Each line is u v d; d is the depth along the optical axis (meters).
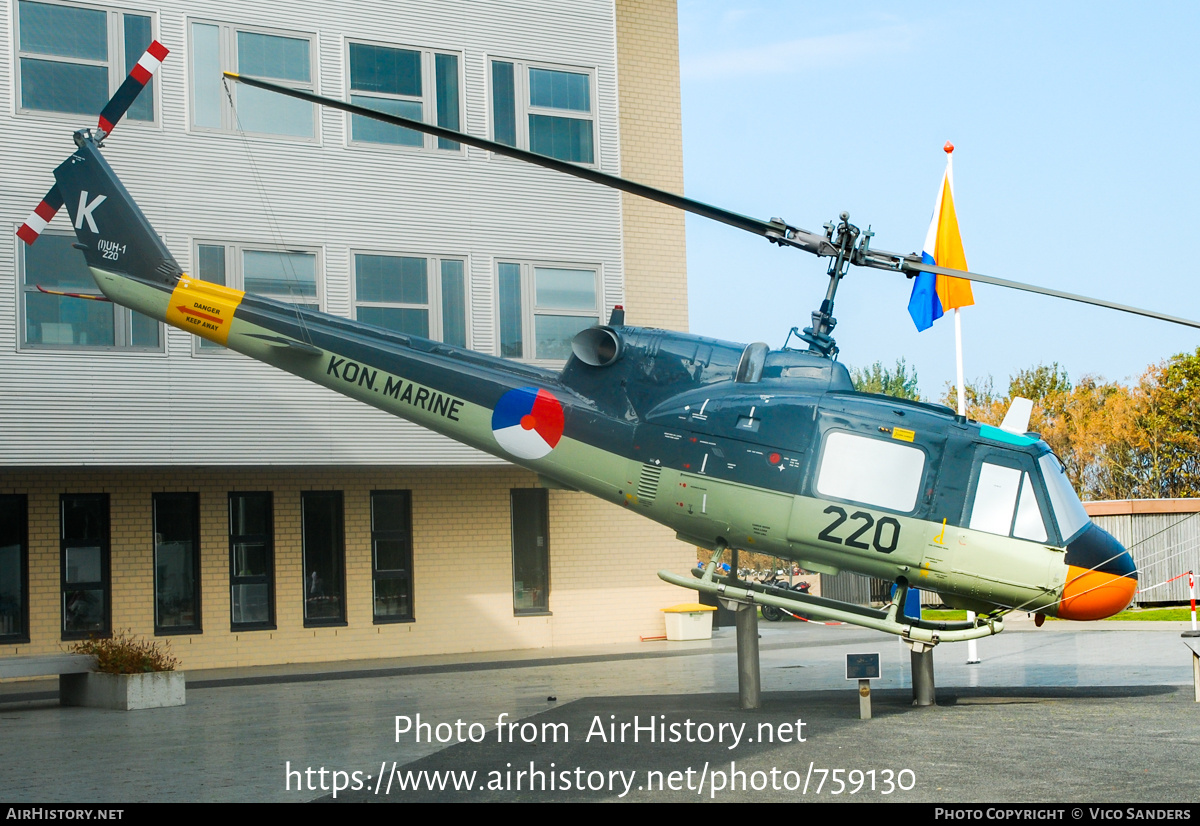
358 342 13.98
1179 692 12.72
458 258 19.16
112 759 9.78
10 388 16.28
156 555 18.45
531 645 20.81
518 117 19.80
